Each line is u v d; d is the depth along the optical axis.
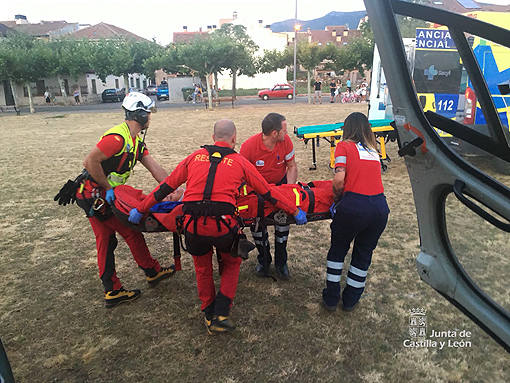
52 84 36.91
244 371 2.52
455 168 1.56
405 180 6.67
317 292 3.40
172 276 3.73
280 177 3.52
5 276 3.82
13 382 1.76
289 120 15.32
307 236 4.64
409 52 1.85
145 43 33.16
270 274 3.71
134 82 51.06
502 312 1.60
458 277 1.75
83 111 25.64
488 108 1.48
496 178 1.46
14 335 2.93
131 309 3.23
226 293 2.70
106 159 2.86
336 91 30.64
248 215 2.97
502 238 1.90
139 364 2.61
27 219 5.39
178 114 20.59
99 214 2.95
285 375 2.48
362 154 2.78
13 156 9.95
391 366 2.53
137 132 3.04
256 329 2.92
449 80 4.05
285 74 49.78
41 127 16.78
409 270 3.72
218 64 23.59
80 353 2.73
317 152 9.19
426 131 1.64
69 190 2.96
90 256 4.23
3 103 35.75
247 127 13.99
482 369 2.49
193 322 3.04
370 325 2.94
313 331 2.88
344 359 2.60
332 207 3.01
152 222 2.92
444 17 1.49
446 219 1.76
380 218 2.78
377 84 9.02
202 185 2.54
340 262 2.98
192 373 2.52
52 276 3.81
